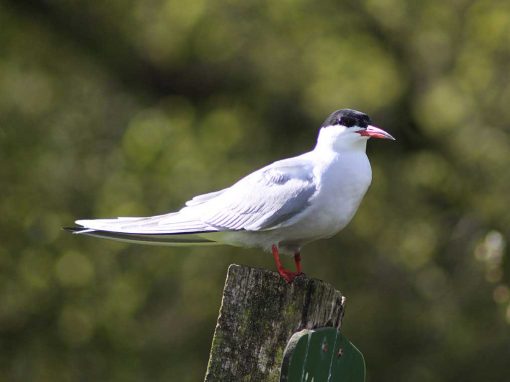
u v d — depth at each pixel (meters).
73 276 14.07
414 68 14.57
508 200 13.95
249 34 14.35
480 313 14.07
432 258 14.45
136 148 14.45
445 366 14.05
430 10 14.31
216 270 14.23
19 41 14.80
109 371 14.00
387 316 14.35
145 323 14.18
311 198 6.94
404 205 14.65
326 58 14.31
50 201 14.27
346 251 14.57
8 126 14.39
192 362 14.00
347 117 7.17
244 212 7.04
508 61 13.89
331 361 5.45
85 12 14.70
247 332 5.57
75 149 14.59
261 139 14.74
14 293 13.96
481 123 14.04
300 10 14.34
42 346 14.05
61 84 14.87
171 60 14.64
